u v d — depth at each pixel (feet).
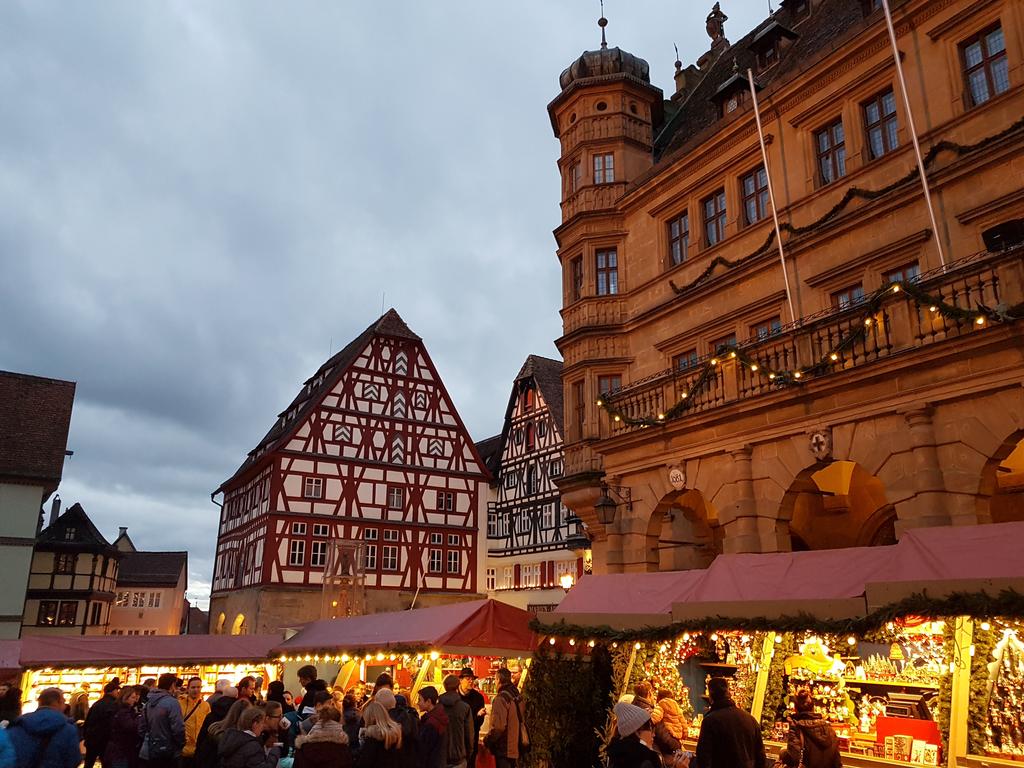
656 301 62.23
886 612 23.56
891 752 24.97
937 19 44.29
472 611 39.93
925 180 40.86
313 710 31.78
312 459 132.46
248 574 133.69
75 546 148.46
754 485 42.37
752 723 21.94
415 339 148.77
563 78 73.26
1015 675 22.86
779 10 71.15
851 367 36.96
